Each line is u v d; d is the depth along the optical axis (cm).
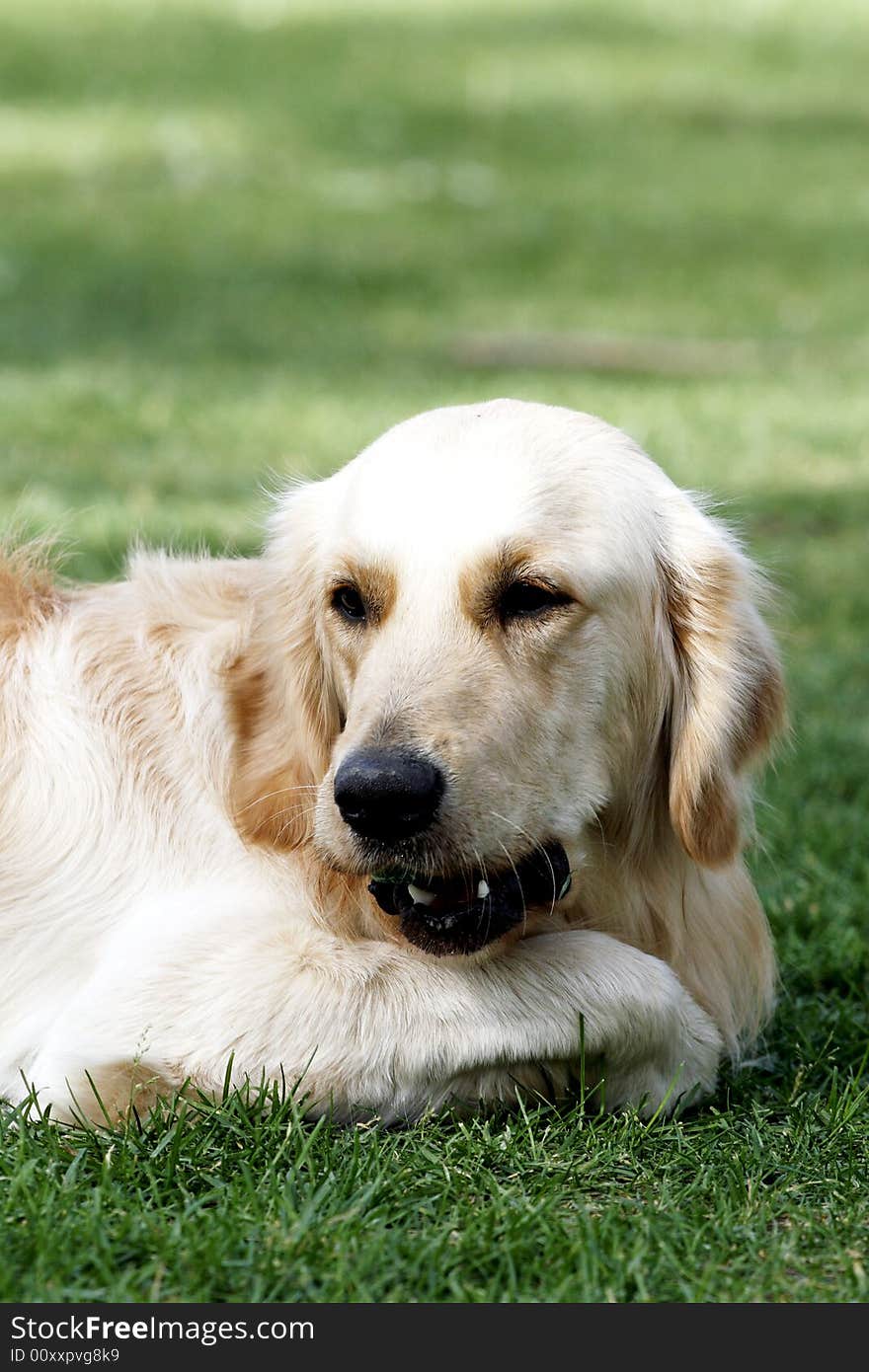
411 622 417
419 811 381
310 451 1246
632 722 453
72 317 1812
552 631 422
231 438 1288
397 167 2833
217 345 1714
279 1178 367
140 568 519
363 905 447
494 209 2556
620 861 467
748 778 479
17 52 3659
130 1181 369
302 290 2023
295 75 3581
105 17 4075
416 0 4481
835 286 2172
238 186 2647
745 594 468
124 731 471
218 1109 396
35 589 508
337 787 382
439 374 1620
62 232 2270
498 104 3359
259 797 457
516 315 1955
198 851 455
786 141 3144
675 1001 445
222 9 4234
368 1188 362
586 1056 426
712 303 2064
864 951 545
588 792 438
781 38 4100
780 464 1298
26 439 1246
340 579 438
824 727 780
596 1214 367
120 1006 417
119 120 3111
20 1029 452
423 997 416
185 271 2088
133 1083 405
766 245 2400
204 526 982
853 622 952
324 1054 408
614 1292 330
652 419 1416
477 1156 391
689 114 3344
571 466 441
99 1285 326
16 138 2931
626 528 445
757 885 610
